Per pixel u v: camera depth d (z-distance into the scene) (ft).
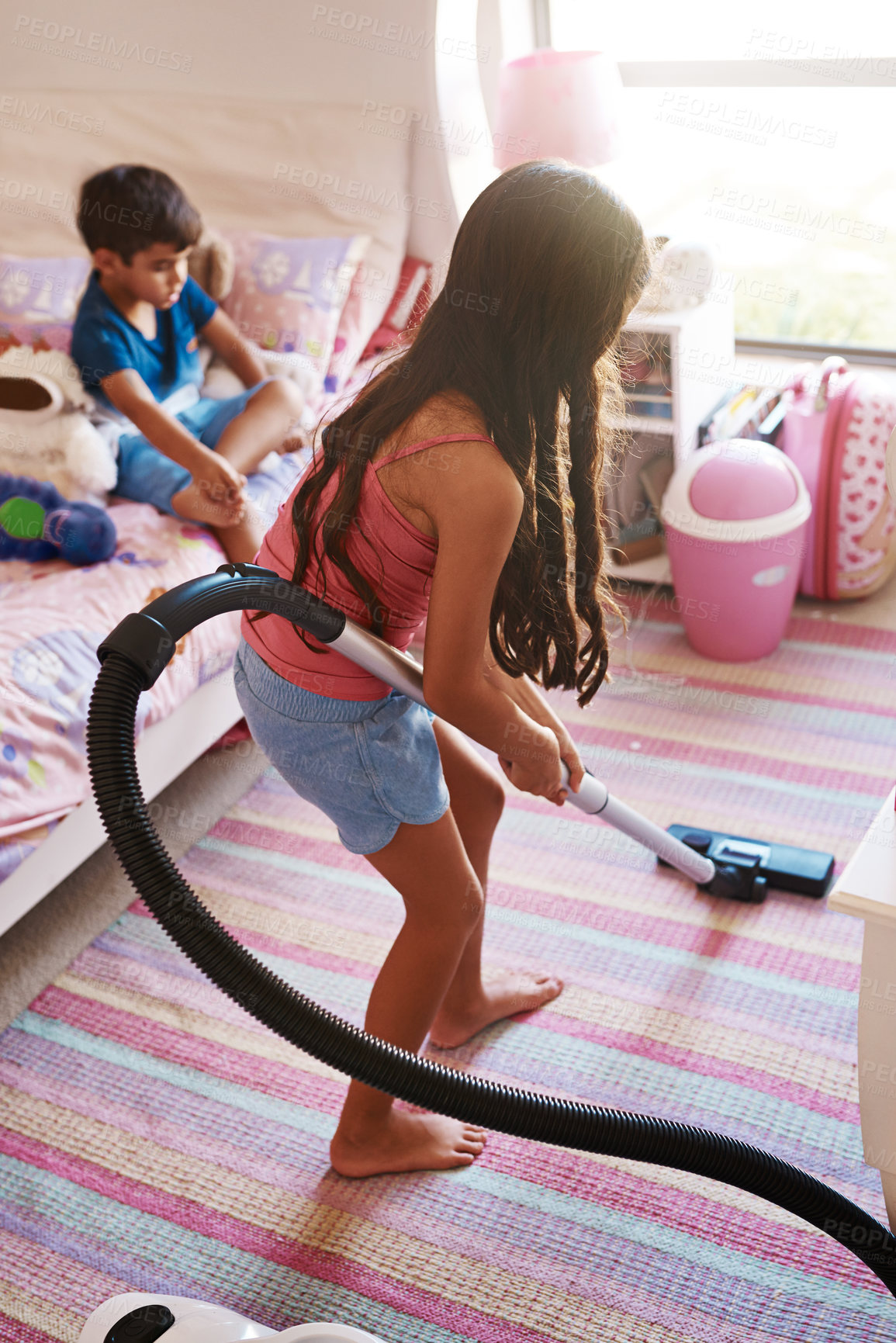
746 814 5.93
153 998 5.16
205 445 6.56
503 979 4.94
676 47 8.32
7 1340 3.82
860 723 6.52
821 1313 3.69
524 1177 4.25
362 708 3.52
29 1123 4.59
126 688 2.46
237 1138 4.48
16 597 5.60
